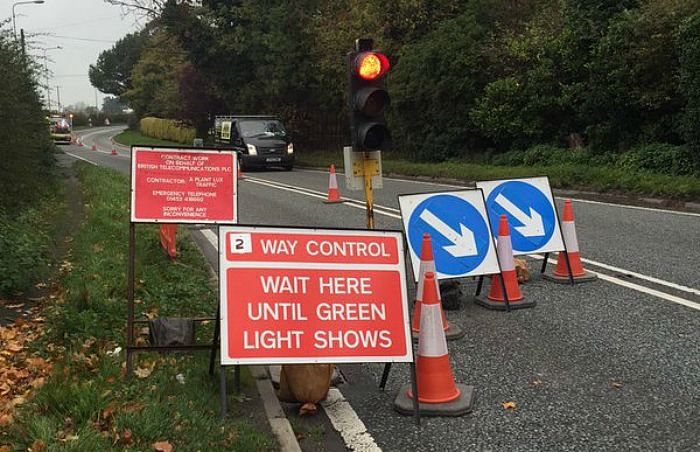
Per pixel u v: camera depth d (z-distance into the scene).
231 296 4.33
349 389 5.05
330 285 4.47
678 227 10.65
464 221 6.98
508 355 5.58
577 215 12.31
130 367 4.87
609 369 5.17
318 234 4.53
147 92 75.69
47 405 4.12
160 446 3.70
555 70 19.33
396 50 26.53
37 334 5.77
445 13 26.14
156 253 9.15
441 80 22.70
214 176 6.05
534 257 9.10
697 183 13.36
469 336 6.11
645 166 15.93
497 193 7.98
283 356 4.32
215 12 32.25
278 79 30.73
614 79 16.86
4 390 4.62
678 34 14.43
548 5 22.00
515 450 4.00
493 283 7.03
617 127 17.80
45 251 8.48
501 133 21.42
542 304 6.96
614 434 4.15
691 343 5.61
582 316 6.48
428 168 21.53
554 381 5.00
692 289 7.14
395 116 26.28
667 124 16.59
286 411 4.63
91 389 4.30
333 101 31.25
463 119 23.12
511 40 20.78
